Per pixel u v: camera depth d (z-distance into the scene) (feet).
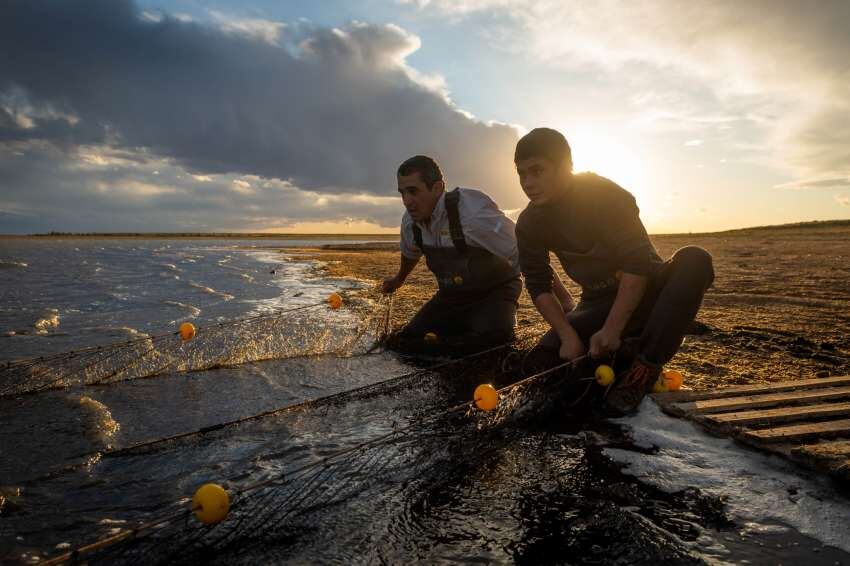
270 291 37.40
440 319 17.99
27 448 9.75
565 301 15.93
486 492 7.91
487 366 15.07
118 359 16.53
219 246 189.06
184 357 16.88
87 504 7.73
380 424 11.02
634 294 11.17
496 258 16.97
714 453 9.15
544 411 10.96
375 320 23.26
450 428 10.49
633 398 10.98
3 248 136.05
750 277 40.57
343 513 7.34
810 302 27.66
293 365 16.35
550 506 7.45
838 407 10.24
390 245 182.39
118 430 10.83
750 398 10.95
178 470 8.85
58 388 13.64
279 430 10.71
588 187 11.51
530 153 11.33
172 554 6.39
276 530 6.89
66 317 25.09
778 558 6.14
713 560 6.09
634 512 7.23
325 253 120.67
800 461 8.38
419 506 7.50
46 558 6.35
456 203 16.56
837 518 7.02
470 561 6.18
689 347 17.43
